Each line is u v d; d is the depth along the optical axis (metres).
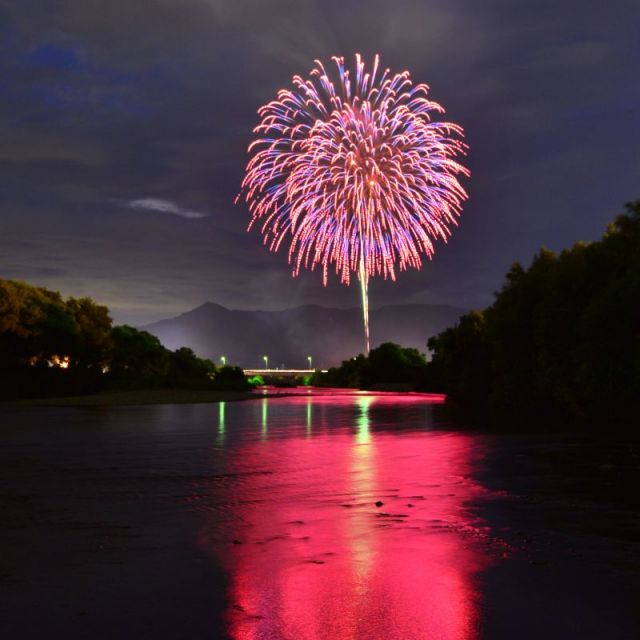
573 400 33.94
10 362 65.31
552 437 26.28
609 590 7.21
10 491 14.34
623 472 16.55
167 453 21.55
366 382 116.25
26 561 8.59
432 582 7.54
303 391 105.56
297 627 6.22
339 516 11.41
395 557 8.63
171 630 6.16
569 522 10.76
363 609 6.68
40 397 65.81
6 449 22.88
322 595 7.12
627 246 33.56
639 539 9.56
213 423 35.94
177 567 8.26
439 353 91.00
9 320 63.22
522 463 18.38
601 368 30.03
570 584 7.42
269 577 7.80
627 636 5.96
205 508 12.29
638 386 28.34
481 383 52.56
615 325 29.67
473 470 17.08
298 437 27.25
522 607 6.70
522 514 11.43
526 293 40.88
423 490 14.06
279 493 13.89
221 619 6.43
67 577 7.85
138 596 7.13
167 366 99.81
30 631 6.14
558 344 34.94
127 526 10.76
